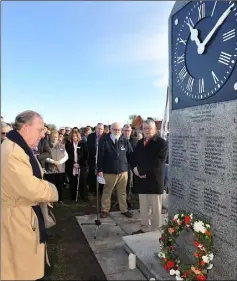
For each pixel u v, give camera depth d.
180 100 3.39
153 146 4.02
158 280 2.76
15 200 2.37
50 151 5.83
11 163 2.28
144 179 4.09
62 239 4.16
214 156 2.81
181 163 3.38
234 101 2.55
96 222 4.26
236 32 2.52
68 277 3.06
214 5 2.79
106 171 5.07
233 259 2.59
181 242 3.32
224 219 2.69
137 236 3.74
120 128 5.19
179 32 3.38
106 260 3.39
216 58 2.77
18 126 2.52
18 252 2.36
